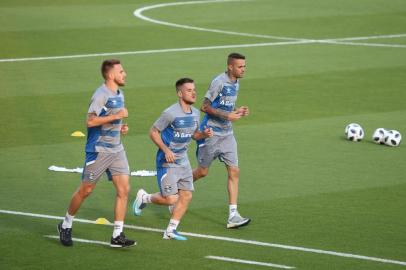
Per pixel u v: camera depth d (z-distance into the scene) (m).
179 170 37.66
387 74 75.25
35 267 33.94
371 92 68.94
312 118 60.97
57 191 44.50
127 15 103.88
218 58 80.94
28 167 48.53
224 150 40.31
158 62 78.69
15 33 90.19
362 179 47.25
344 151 52.88
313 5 113.00
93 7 109.06
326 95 67.69
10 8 106.06
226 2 115.38
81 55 80.69
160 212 41.75
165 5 112.50
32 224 39.44
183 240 37.53
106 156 35.91
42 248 36.25
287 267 34.31
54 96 65.12
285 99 66.19
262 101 65.44
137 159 50.69
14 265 34.12
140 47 85.38
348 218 40.88
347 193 44.78
